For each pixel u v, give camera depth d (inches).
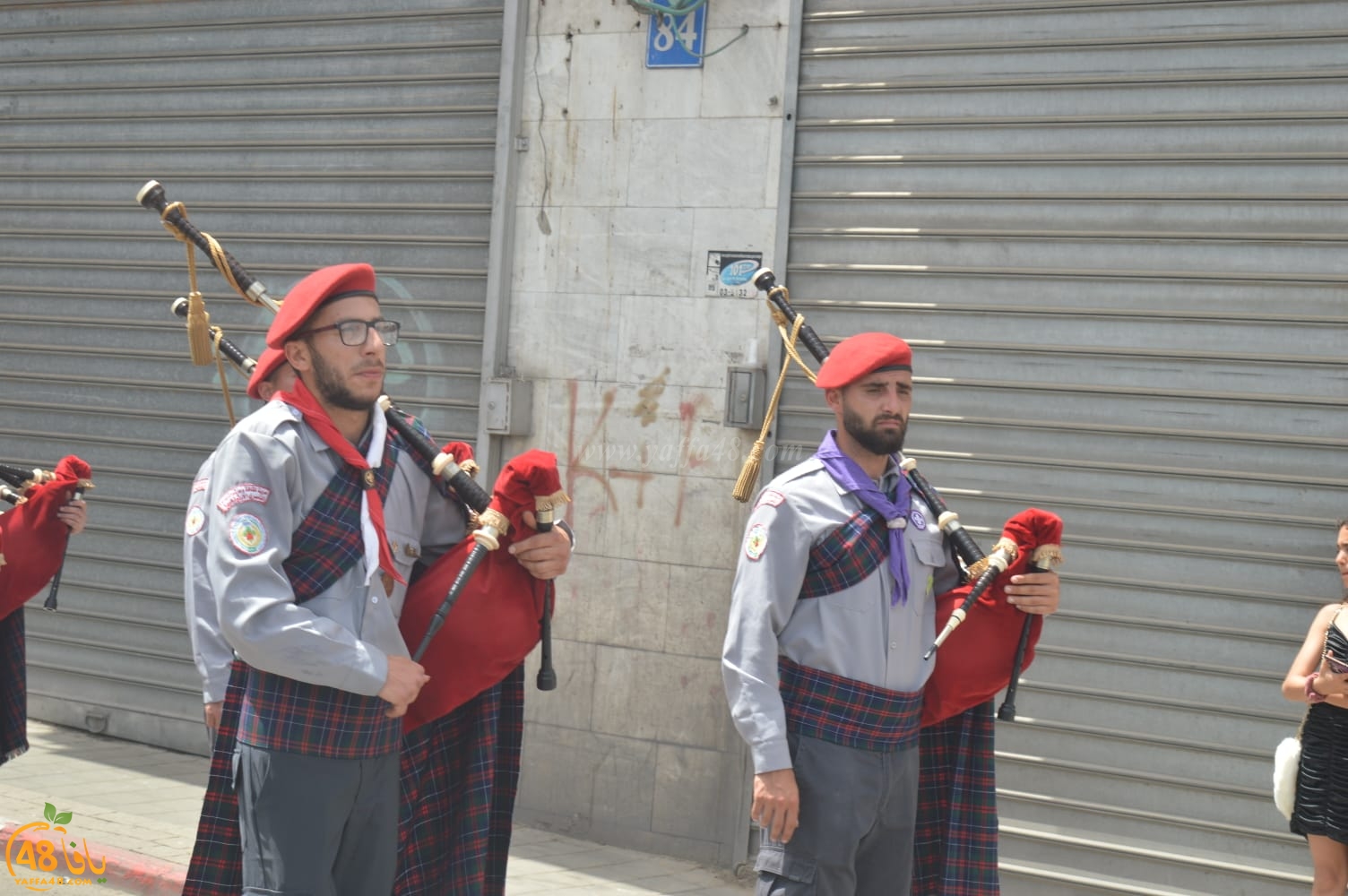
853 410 135.3
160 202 140.3
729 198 231.5
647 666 234.1
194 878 122.1
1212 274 203.2
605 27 240.2
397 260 262.2
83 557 291.9
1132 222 208.4
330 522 119.6
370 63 265.4
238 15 277.7
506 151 246.5
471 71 256.5
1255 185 201.8
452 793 133.3
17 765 264.1
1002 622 136.8
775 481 137.1
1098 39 209.8
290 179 272.8
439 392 256.8
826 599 133.3
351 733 117.3
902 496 138.2
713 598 230.2
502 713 134.7
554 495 124.0
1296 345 199.6
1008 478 214.2
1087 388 209.5
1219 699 201.9
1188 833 201.9
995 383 214.7
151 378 288.5
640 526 235.6
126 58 289.1
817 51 227.0
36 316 297.7
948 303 218.4
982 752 142.3
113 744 285.0
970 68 217.9
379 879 123.5
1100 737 207.6
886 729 132.8
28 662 296.7
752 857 225.5
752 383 226.1
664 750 232.2
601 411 239.1
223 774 122.7
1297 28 199.2
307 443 119.9
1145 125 207.8
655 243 236.1
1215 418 203.3
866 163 223.8
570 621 239.6
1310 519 197.5
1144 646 205.9
